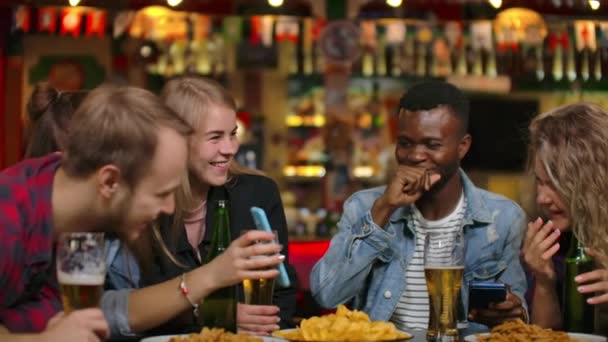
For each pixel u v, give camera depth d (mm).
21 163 2578
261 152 9906
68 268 2398
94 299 2408
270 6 7273
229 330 2908
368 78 9945
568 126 3398
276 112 10195
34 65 8547
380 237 3414
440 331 2861
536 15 6844
